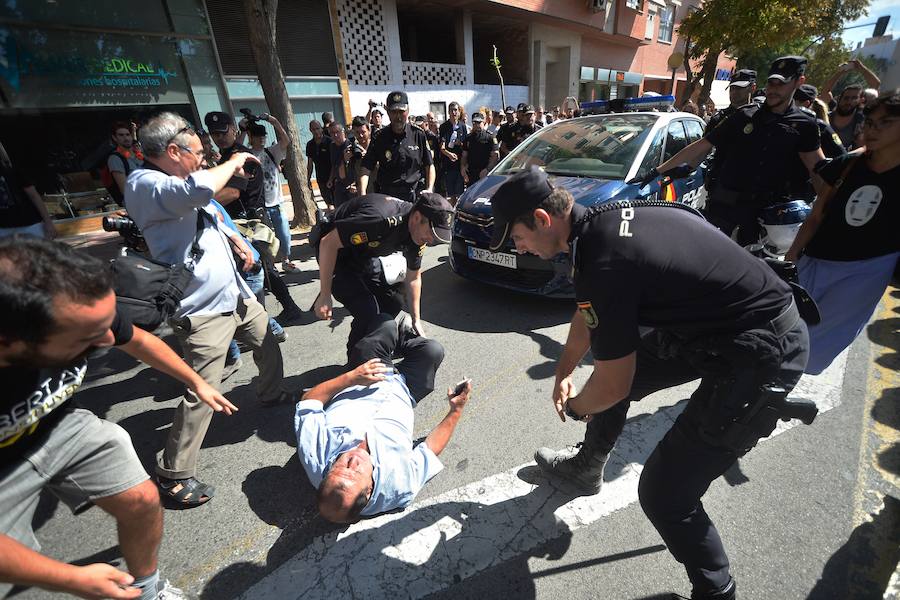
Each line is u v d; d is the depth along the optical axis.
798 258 2.38
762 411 1.21
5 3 6.23
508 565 1.69
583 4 14.39
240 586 1.65
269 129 9.32
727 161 3.06
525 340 3.35
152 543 1.43
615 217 1.19
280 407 2.67
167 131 1.80
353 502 1.49
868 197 2.03
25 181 3.30
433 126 8.84
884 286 2.13
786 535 1.76
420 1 11.23
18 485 1.09
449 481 2.08
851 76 25.83
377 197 2.40
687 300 1.18
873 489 1.95
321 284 2.43
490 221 3.62
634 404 2.58
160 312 1.54
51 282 0.83
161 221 1.84
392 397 1.99
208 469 2.21
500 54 15.67
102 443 1.24
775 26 11.04
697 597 1.40
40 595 1.64
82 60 6.97
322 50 9.73
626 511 1.90
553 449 2.26
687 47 12.95
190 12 7.88
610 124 4.34
